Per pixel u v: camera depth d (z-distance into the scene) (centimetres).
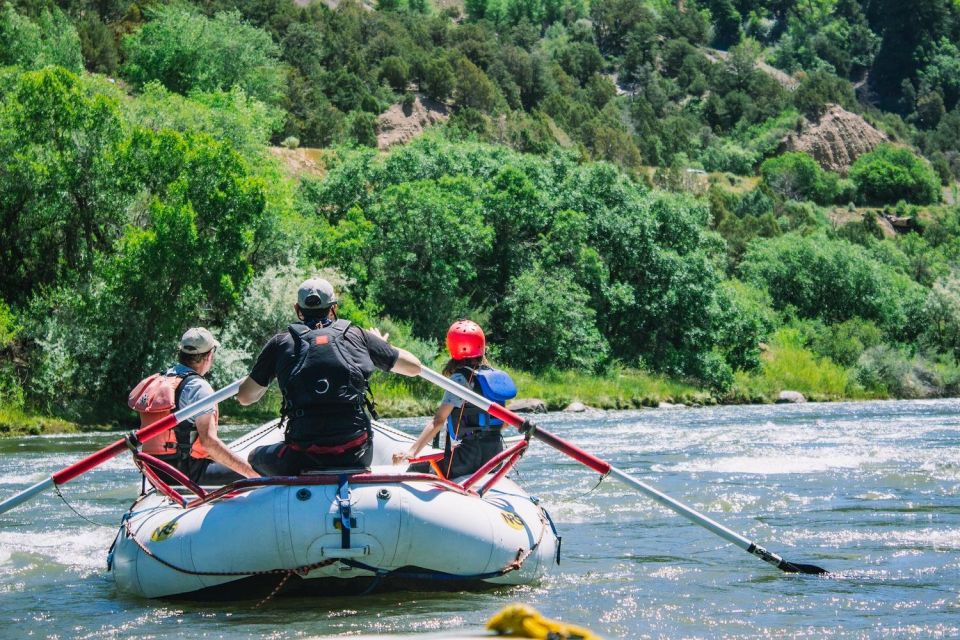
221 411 3406
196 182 3491
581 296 5034
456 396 803
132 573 686
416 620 598
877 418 3059
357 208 4906
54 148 3603
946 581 730
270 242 3875
